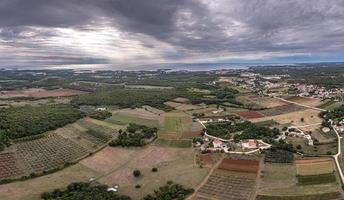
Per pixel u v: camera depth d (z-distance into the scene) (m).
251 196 177.00
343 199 168.25
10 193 190.12
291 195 175.25
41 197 184.50
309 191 178.50
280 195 175.88
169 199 176.00
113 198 179.00
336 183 185.75
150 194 184.12
